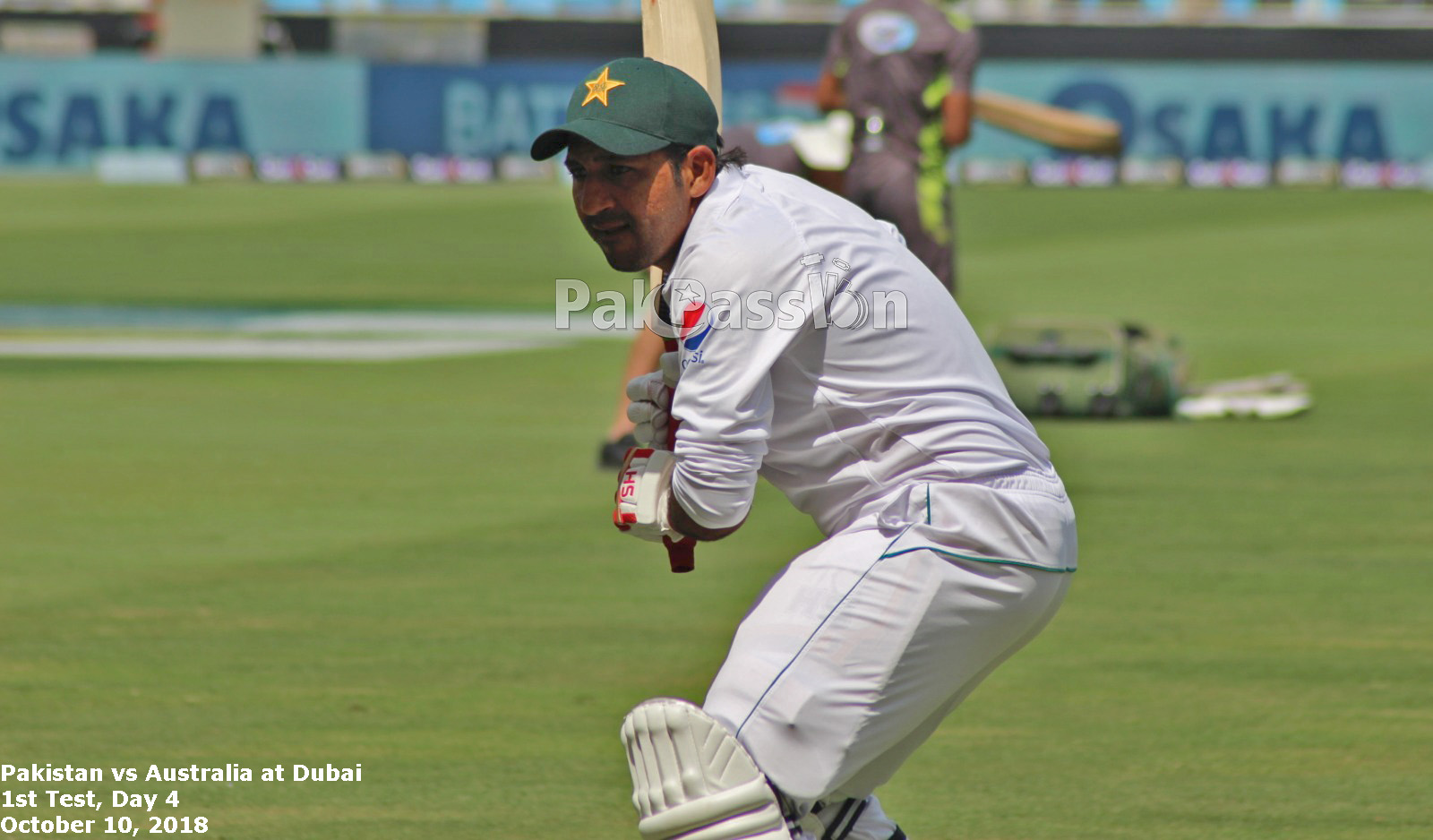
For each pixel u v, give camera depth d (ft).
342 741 37.04
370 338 123.85
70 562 54.39
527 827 32.07
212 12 306.14
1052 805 33.40
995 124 93.71
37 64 296.10
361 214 241.55
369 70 299.58
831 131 78.69
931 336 25.27
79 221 225.76
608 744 37.01
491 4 304.91
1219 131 292.40
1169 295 147.84
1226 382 98.84
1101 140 92.63
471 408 91.61
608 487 68.64
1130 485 68.49
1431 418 86.99
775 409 25.44
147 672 42.19
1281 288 153.38
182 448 77.77
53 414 87.76
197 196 264.52
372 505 64.59
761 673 24.71
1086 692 41.06
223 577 52.60
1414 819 32.58
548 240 211.41
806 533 60.08
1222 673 42.65
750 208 24.91
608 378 104.12
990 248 192.44
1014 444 25.54
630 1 305.94
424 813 32.76
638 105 24.63
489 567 54.29
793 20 295.89
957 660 25.13
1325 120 289.74
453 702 39.93
